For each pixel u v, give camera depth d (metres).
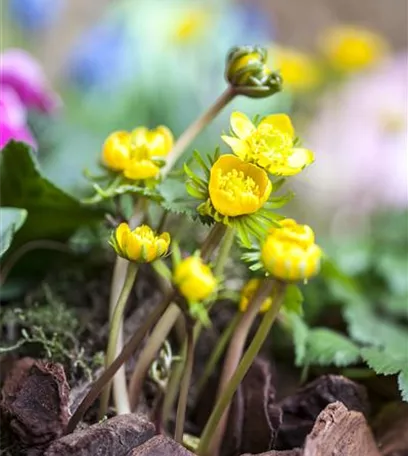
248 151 0.32
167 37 0.75
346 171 0.72
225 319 0.41
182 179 0.36
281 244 0.30
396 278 0.53
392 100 0.73
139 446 0.31
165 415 0.35
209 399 0.37
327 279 0.48
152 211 0.43
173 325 0.37
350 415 0.33
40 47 0.86
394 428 0.36
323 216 0.70
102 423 0.32
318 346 0.38
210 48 0.77
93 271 0.44
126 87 0.76
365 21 1.06
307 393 0.36
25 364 0.35
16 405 0.32
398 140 0.71
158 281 0.39
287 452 0.32
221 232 0.32
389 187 0.71
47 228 0.42
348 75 0.74
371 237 0.63
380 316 0.51
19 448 0.33
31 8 0.75
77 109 0.76
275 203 0.32
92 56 0.75
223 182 0.31
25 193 0.40
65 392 0.32
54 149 0.58
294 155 0.33
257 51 0.35
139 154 0.35
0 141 0.44
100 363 0.36
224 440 0.35
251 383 0.35
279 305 0.31
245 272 0.42
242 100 0.69
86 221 0.42
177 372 0.35
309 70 0.69
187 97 0.77
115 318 0.33
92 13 0.95
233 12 0.80
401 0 1.04
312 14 1.07
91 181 0.39
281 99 0.71
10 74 0.50
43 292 0.42
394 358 0.37
